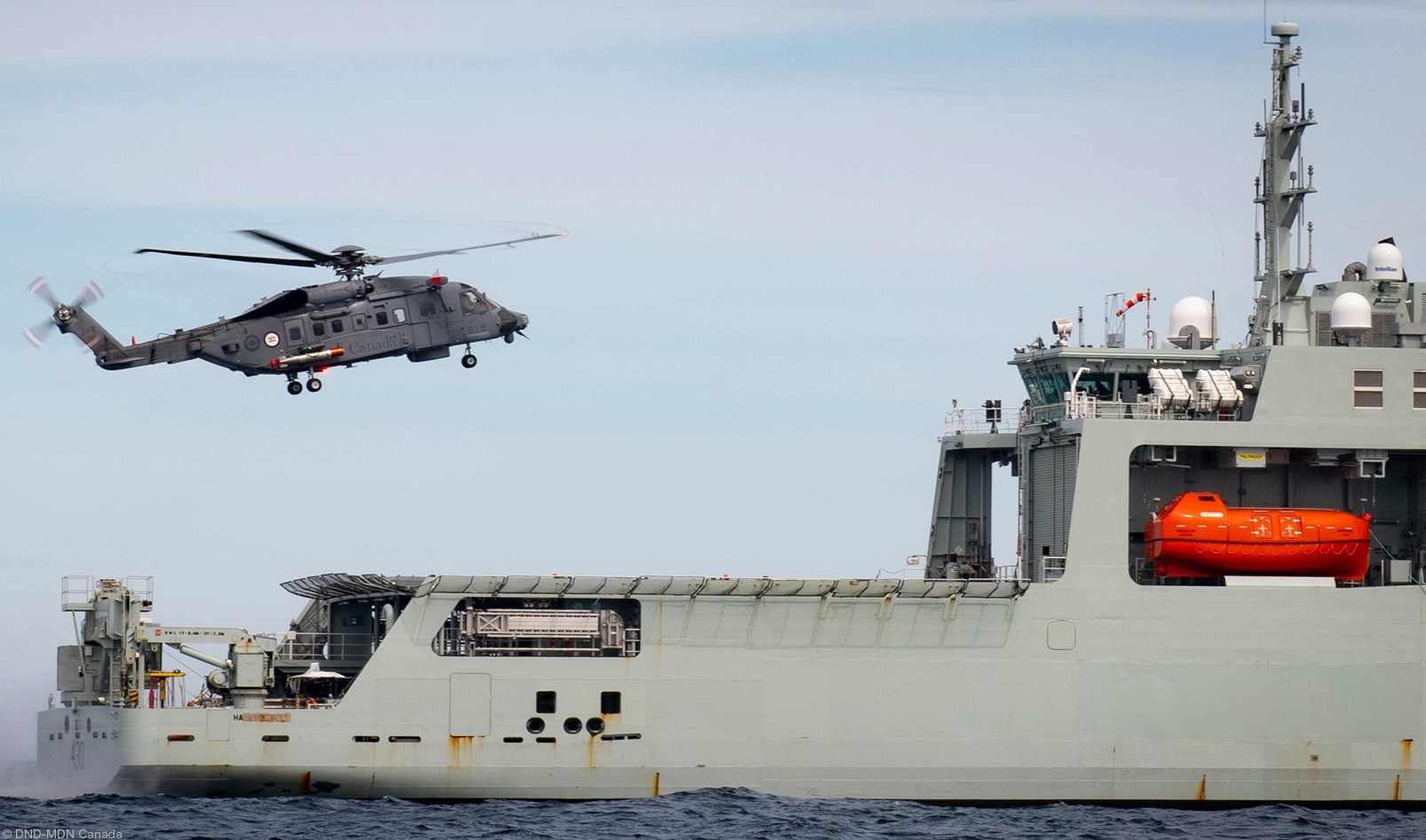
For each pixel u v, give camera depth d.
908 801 195.38
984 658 196.75
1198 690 198.62
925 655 196.12
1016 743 196.38
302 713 187.12
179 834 168.12
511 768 189.50
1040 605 197.62
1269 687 199.50
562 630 190.75
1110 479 199.50
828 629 195.25
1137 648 198.25
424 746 188.38
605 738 191.12
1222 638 199.25
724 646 193.75
